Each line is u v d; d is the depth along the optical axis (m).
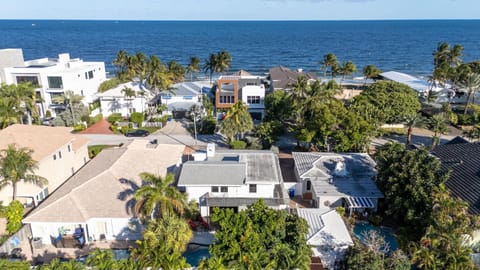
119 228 34.44
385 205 38.72
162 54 194.75
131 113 72.56
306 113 56.66
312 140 51.66
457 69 78.69
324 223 32.97
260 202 30.75
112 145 58.72
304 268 26.83
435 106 75.94
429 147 54.00
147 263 25.59
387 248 30.97
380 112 58.41
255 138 56.81
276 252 27.16
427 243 27.84
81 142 50.00
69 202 34.06
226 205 36.47
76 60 83.12
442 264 26.28
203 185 36.84
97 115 73.44
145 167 41.16
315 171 42.84
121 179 37.78
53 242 34.03
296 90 58.25
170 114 74.69
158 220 28.84
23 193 38.47
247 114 55.00
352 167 44.12
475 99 82.25
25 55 192.00
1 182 35.81
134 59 89.69
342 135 49.16
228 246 27.33
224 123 54.78
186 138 63.44
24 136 42.41
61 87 71.44
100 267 26.05
